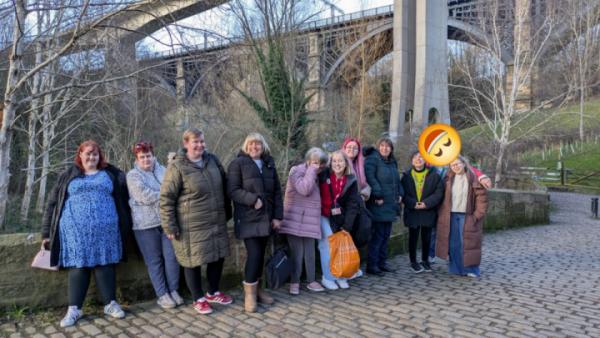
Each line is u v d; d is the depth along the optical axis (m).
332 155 4.73
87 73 7.35
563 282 5.14
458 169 5.26
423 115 23.78
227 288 4.79
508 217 9.64
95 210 3.77
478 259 5.23
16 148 10.83
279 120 10.62
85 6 4.57
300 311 4.08
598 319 3.90
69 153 10.68
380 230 5.45
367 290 4.77
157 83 7.55
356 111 14.36
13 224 7.08
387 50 27.78
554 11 17.69
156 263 4.14
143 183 4.08
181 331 3.58
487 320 3.87
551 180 22.97
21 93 8.08
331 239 4.66
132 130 10.41
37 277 3.92
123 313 3.88
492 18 17.61
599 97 34.28
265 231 4.02
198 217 3.84
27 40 6.30
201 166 3.95
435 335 3.53
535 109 16.94
